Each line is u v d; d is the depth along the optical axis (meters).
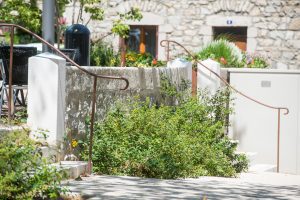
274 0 24.75
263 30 24.88
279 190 10.97
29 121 11.10
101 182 10.31
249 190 10.67
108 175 11.30
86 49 15.53
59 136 11.15
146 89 14.32
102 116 12.74
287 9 24.66
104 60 17.59
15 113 11.77
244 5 24.97
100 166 11.70
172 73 15.39
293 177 14.34
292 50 24.62
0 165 8.04
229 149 14.61
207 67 16.20
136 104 13.27
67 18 25.81
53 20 13.27
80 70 12.05
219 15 25.17
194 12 25.41
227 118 17.36
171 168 11.94
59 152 10.62
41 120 11.09
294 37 24.61
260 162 17.80
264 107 17.73
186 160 12.60
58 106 11.09
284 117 17.67
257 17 24.89
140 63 17.48
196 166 12.95
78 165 10.78
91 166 11.17
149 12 25.77
